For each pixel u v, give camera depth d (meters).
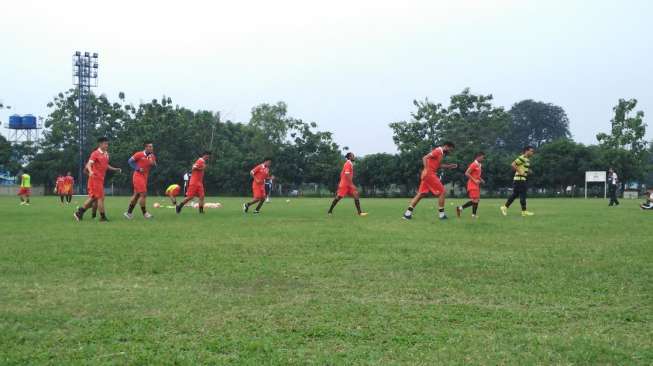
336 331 3.78
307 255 7.12
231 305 4.48
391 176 56.28
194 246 8.01
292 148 58.56
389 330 3.81
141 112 61.84
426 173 13.77
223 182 58.38
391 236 9.37
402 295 4.88
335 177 58.16
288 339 3.61
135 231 10.34
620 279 5.54
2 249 7.66
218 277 5.67
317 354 3.32
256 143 59.81
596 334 3.71
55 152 61.72
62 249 7.67
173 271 6.01
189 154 60.34
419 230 10.53
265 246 7.99
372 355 3.30
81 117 56.44
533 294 4.89
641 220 13.36
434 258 6.85
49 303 4.55
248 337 3.64
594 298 4.73
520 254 7.20
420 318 4.11
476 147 55.75
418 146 56.19
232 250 7.59
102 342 3.53
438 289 5.11
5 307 4.41
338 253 7.29
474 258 6.86
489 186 55.72
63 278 5.62
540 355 3.28
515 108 99.25
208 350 3.39
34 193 61.31
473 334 3.72
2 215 15.88
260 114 59.22
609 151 54.44
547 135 97.00
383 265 6.37
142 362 3.17
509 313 4.25
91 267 6.24
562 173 56.09
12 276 5.72
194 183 16.69
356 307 4.43
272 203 28.08
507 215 15.71
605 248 7.79
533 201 33.94
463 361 3.19
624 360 3.21
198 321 4.01
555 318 4.12
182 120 59.19
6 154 56.97
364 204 26.48
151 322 3.98
